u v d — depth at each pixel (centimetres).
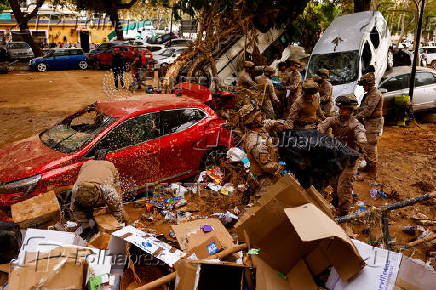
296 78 823
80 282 211
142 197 514
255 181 408
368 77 581
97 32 2767
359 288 213
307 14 1288
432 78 991
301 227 202
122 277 268
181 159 535
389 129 945
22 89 1548
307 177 379
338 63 921
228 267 228
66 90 1520
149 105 525
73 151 457
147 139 502
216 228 352
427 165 672
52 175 426
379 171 645
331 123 477
